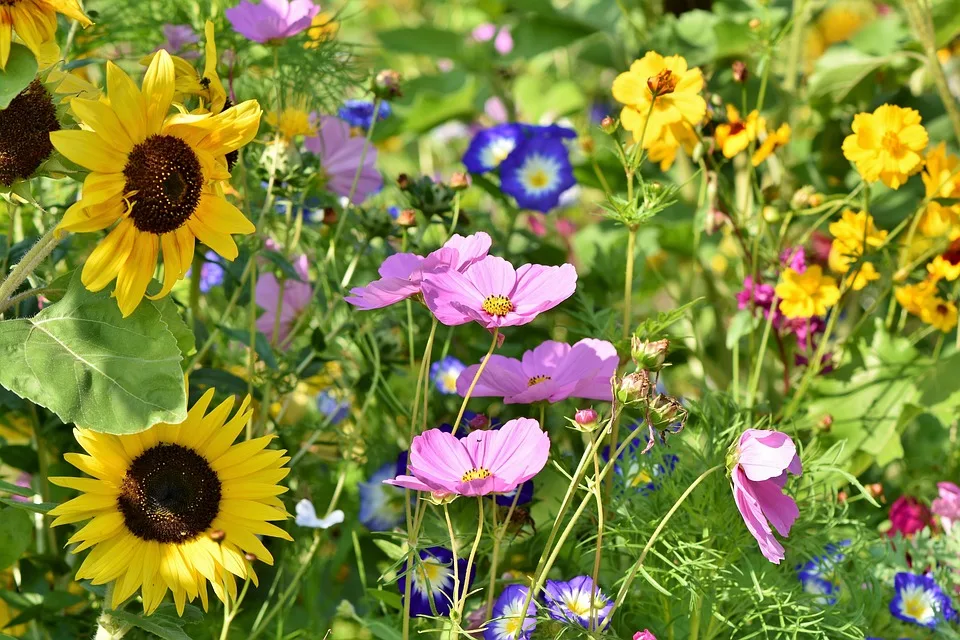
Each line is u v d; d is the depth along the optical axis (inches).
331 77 78.4
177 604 66.8
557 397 68.7
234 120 65.2
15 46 64.3
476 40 121.8
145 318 66.1
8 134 64.9
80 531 66.2
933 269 77.7
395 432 80.8
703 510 70.9
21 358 65.6
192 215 65.4
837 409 80.3
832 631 71.1
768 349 82.1
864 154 75.2
